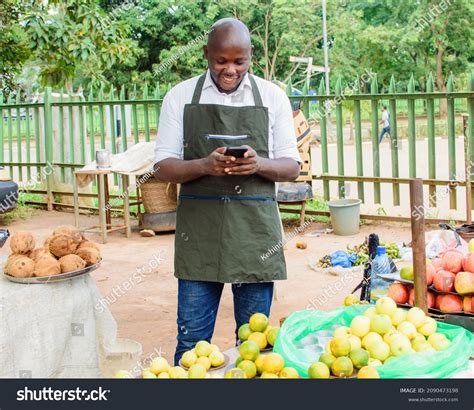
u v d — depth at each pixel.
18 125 13.49
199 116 3.76
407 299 3.54
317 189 12.51
